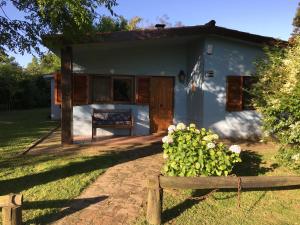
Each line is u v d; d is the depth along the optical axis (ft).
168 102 44.57
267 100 23.97
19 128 51.16
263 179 18.67
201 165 19.93
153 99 44.01
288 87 21.93
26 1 26.32
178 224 17.17
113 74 42.39
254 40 39.27
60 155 30.66
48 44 30.53
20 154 31.07
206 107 39.78
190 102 43.80
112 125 40.50
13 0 26.99
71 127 35.42
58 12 25.09
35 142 37.29
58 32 28.50
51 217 17.46
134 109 43.14
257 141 38.96
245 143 37.65
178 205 19.40
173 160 20.35
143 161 28.45
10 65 94.53
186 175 20.03
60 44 31.07
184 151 20.17
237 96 40.78
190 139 20.71
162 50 43.78
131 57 42.83
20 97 99.40
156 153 31.63
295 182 19.20
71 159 28.94
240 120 41.01
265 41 39.42
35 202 19.12
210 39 39.22
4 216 13.82
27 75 104.22
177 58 44.37
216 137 21.40
